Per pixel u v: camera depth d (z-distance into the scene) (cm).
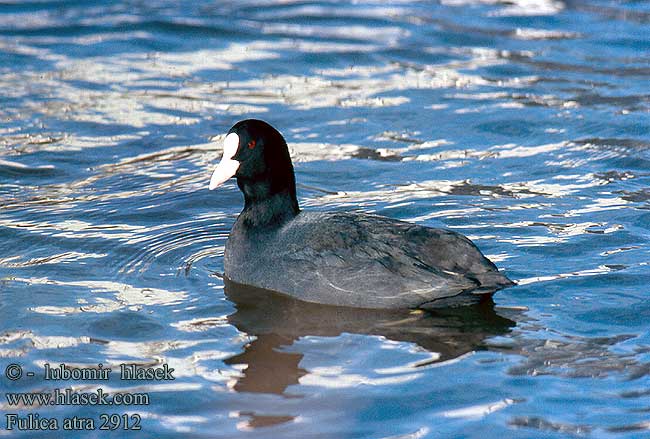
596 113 1920
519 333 1127
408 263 1164
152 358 1083
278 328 1150
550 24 2427
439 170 1694
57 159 1742
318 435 933
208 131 1878
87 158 1753
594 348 1090
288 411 976
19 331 1143
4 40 2305
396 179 1661
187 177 1688
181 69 2177
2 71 2127
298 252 1225
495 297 1220
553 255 1341
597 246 1368
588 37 2334
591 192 1577
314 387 1020
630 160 1705
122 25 2417
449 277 1139
